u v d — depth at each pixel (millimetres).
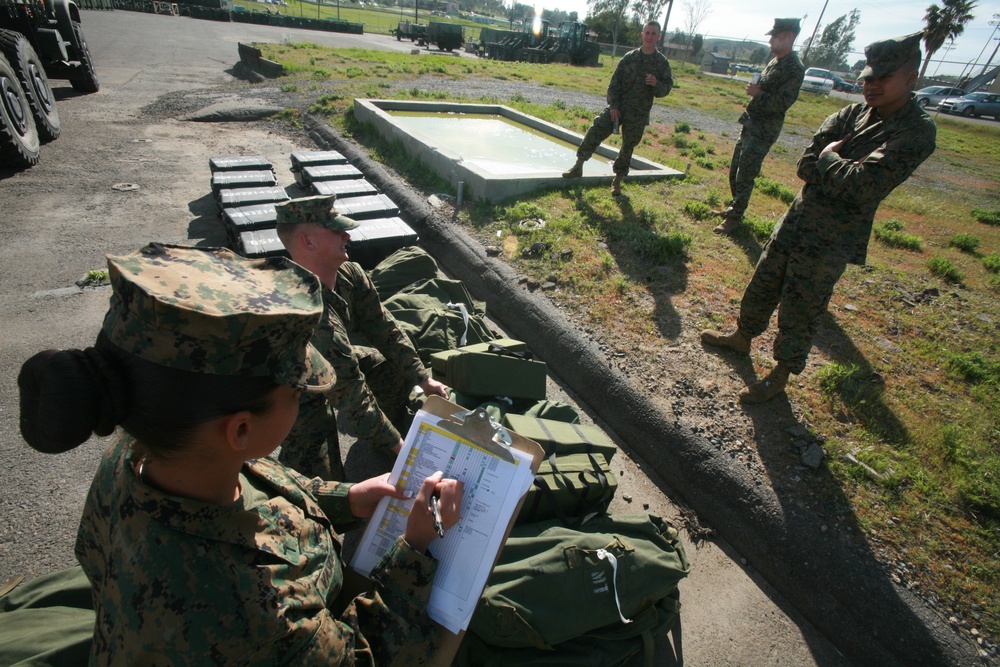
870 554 2754
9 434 3209
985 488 3137
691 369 4012
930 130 2818
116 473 902
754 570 2904
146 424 769
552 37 30125
